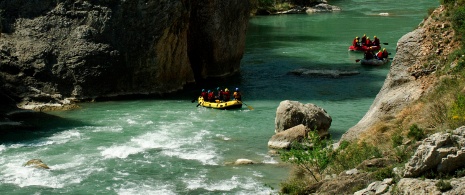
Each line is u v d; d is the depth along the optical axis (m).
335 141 34.19
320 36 77.00
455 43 29.86
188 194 26.47
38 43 46.56
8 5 47.44
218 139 35.34
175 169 29.94
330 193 20.05
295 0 104.31
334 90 48.81
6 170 29.84
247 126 38.31
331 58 62.81
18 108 41.75
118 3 47.34
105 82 46.56
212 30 53.47
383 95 30.38
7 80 44.28
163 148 33.50
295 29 83.25
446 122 23.12
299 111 34.88
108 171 29.75
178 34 48.84
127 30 47.22
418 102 27.55
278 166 30.08
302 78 53.59
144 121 39.72
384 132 26.36
